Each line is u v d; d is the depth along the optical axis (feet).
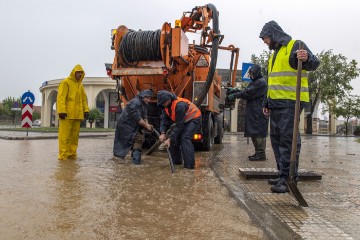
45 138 45.85
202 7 32.04
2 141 40.04
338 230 8.80
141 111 21.53
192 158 19.85
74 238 8.00
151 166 20.22
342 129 145.07
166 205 11.07
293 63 13.26
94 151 29.09
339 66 107.86
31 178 15.15
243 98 23.84
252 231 8.75
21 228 8.57
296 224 9.27
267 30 13.89
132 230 8.62
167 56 25.80
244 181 15.55
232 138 63.46
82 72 22.97
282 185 13.17
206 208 10.83
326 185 14.96
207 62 29.84
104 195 12.23
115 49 26.94
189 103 20.49
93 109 138.00
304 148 38.55
